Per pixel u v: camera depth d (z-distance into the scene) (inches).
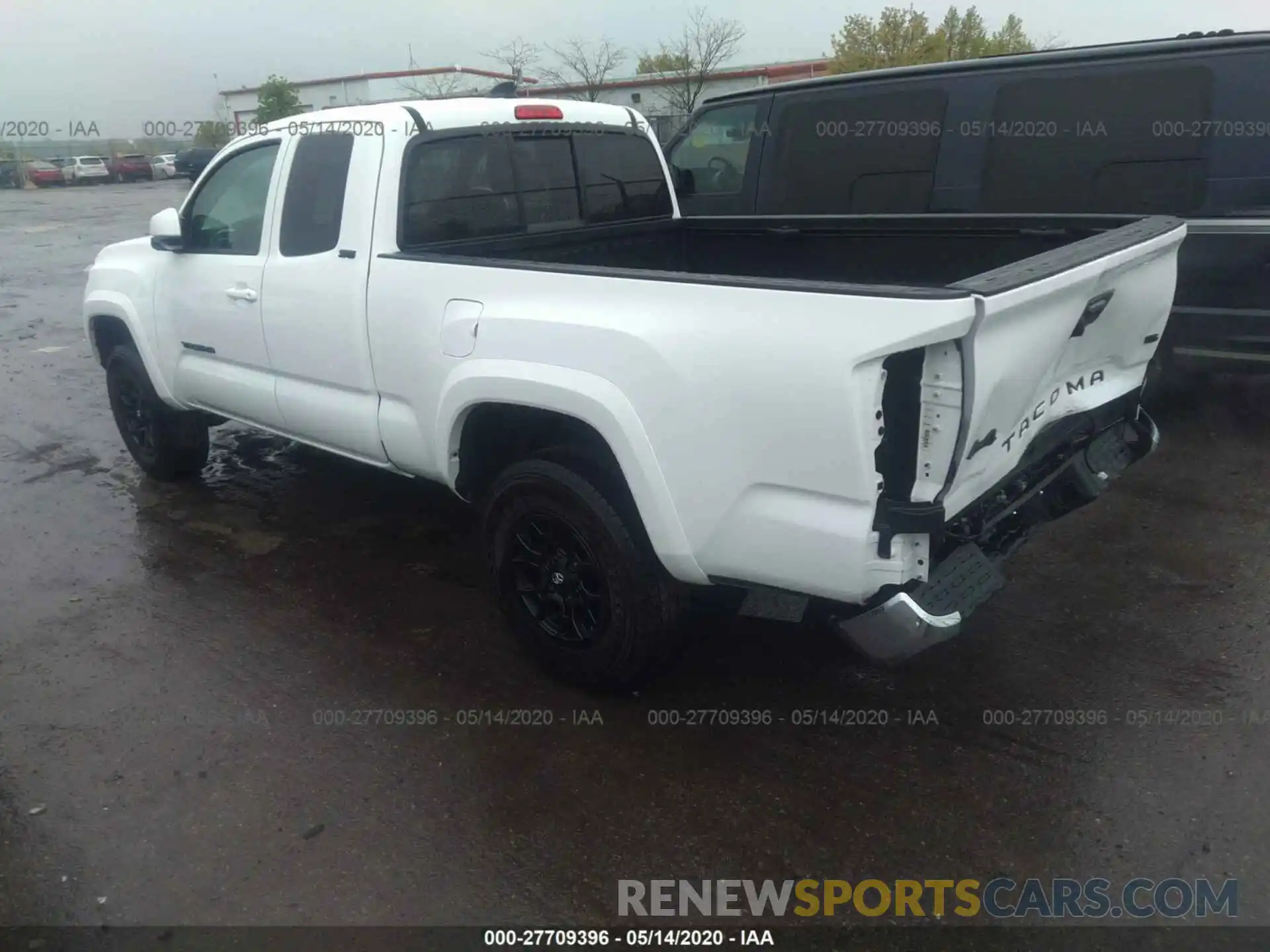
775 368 103.2
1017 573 167.6
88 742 130.7
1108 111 219.9
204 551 188.4
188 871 108.2
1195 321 219.5
